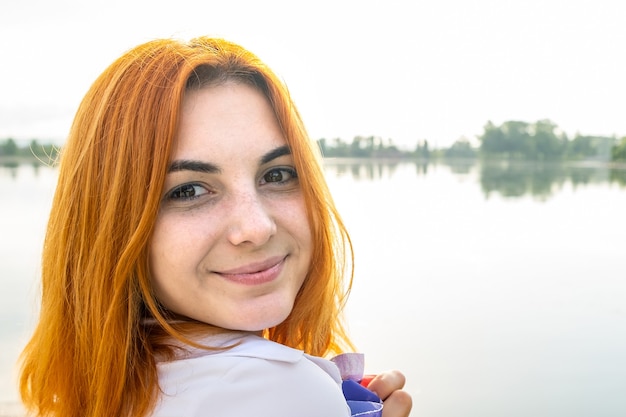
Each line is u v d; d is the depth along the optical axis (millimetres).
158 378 1051
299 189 1146
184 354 1076
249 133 1060
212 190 1058
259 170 1088
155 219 1041
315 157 1250
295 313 1280
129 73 1086
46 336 1177
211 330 1115
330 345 1525
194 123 1036
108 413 1059
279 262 1110
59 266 1149
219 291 1067
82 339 1118
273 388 1002
